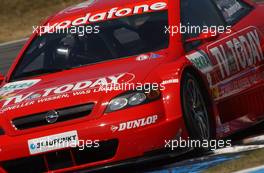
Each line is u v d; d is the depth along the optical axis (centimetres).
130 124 1923
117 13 2406
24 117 1995
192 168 1869
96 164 1950
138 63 2130
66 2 8944
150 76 2000
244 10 2670
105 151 1945
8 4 8725
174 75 2002
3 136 1997
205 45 2286
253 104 2423
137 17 2359
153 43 2248
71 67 2275
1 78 2367
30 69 2339
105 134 1927
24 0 8806
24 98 2075
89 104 1959
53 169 1978
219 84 2238
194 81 2089
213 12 2494
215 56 2273
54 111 1973
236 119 2302
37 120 1986
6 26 8250
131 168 2052
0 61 5562
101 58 2266
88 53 2302
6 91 2205
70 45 2356
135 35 2302
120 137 1923
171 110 1967
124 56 2239
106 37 2328
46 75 2281
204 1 2503
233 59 2359
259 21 2633
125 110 1934
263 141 2133
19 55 2433
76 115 1966
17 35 7931
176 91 1980
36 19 8506
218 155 2008
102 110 1947
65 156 1967
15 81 2308
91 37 2350
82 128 1938
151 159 1944
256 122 2428
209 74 2192
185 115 1991
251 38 2511
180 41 2227
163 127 1942
